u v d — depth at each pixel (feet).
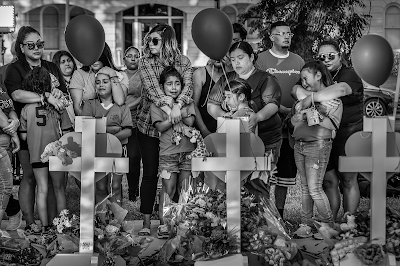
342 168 16.29
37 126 20.30
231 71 21.77
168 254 16.79
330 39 21.58
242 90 19.65
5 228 21.98
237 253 16.25
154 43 21.06
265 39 44.24
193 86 22.12
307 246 19.10
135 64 28.02
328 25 42.63
